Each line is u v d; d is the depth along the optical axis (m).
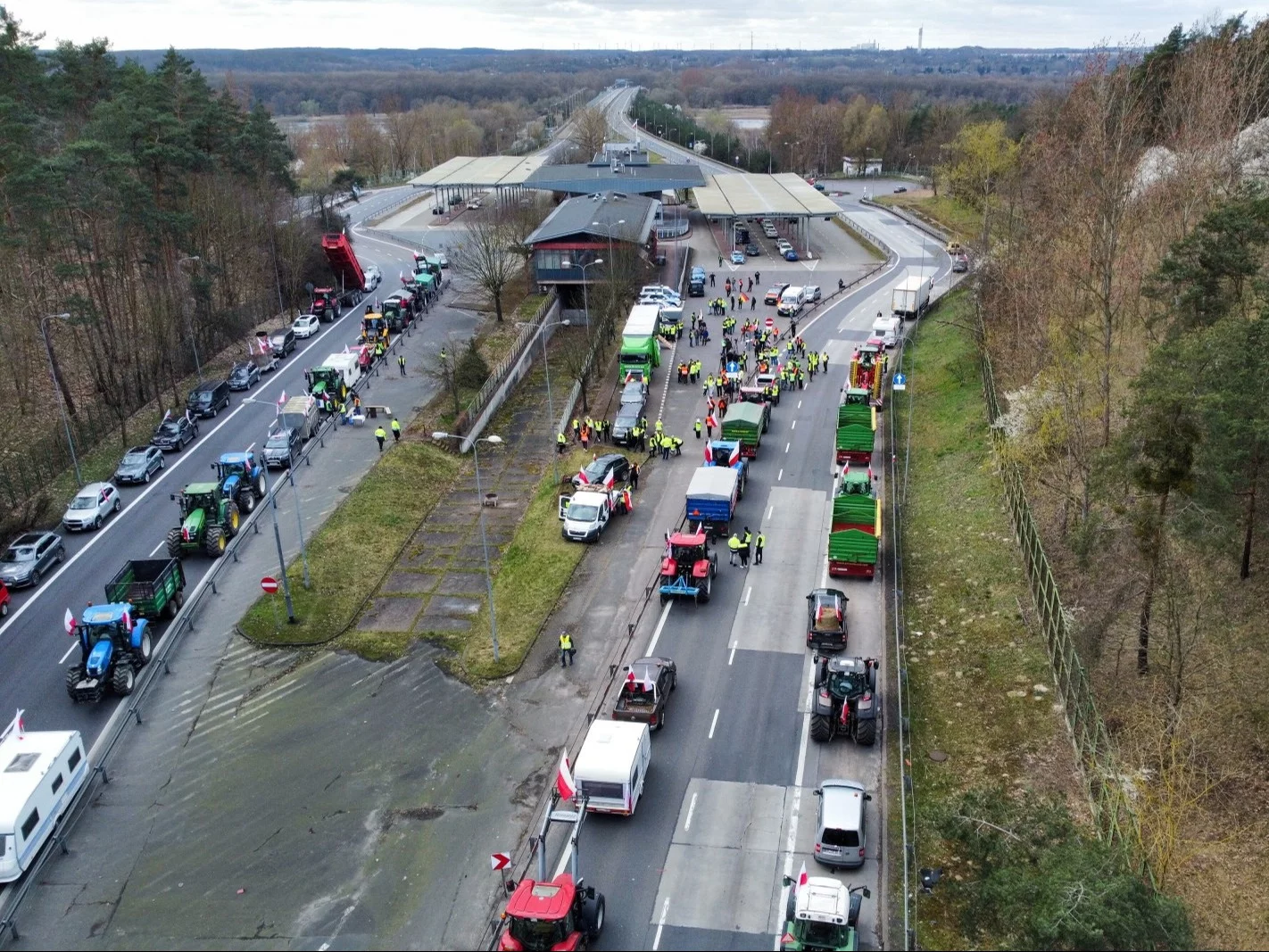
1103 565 46.75
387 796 38.84
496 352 95.25
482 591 54.72
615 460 65.38
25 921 33.28
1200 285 47.12
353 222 165.62
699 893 33.34
